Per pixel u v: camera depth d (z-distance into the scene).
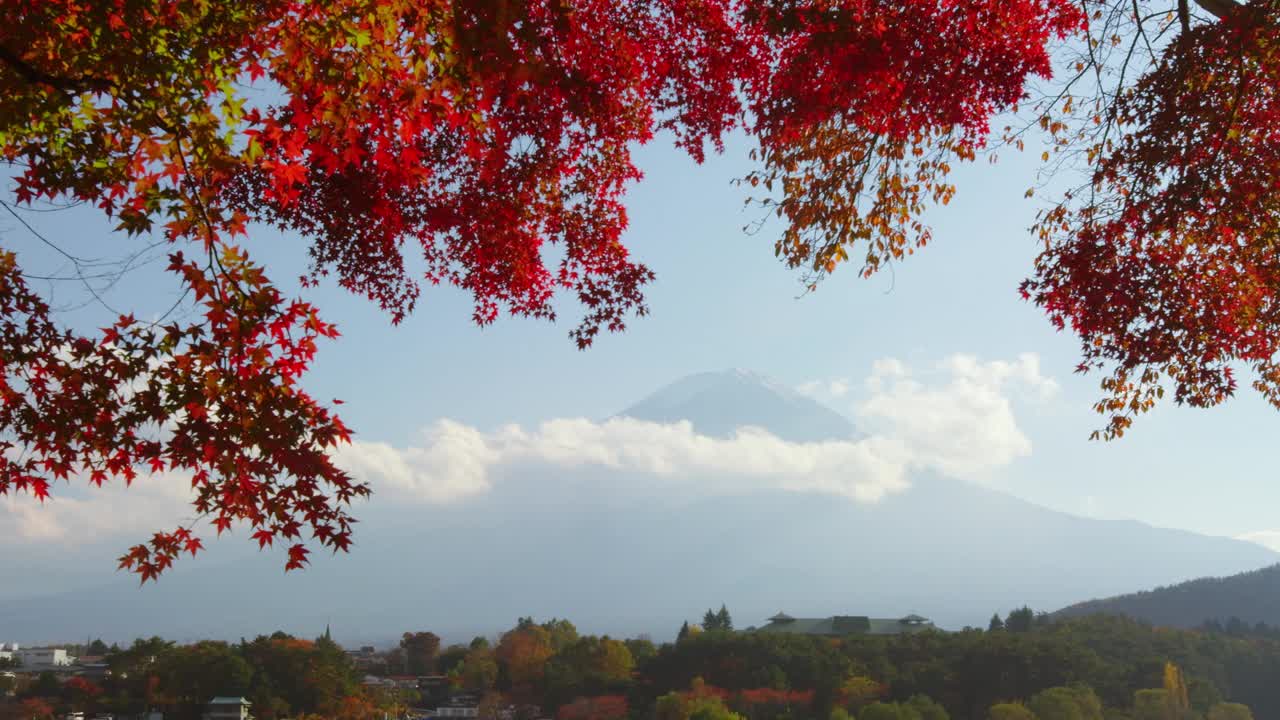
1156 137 9.71
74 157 7.36
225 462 6.77
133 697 103.31
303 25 6.42
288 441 6.78
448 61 6.57
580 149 10.45
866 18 8.83
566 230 11.56
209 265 6.88
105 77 6.68
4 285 6.99
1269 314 10.43
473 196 10.59
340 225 10.68
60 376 6.82
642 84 10.43
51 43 6.58
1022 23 9.69
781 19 8.12
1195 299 10.45
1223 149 9.61
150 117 6.70
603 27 9.77
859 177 11.65
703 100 10.69
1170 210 9.54
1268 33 9.07
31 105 6.80
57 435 6.96
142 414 6.80
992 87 9.38
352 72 6.63
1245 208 9.70
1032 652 100.19
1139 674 100.94
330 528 6.97
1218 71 9.68
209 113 6.79
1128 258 10.50
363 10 6.42
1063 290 10.62
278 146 6.95
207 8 6.43
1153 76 9.87
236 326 6.76
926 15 9.09
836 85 9.27
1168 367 10.86
